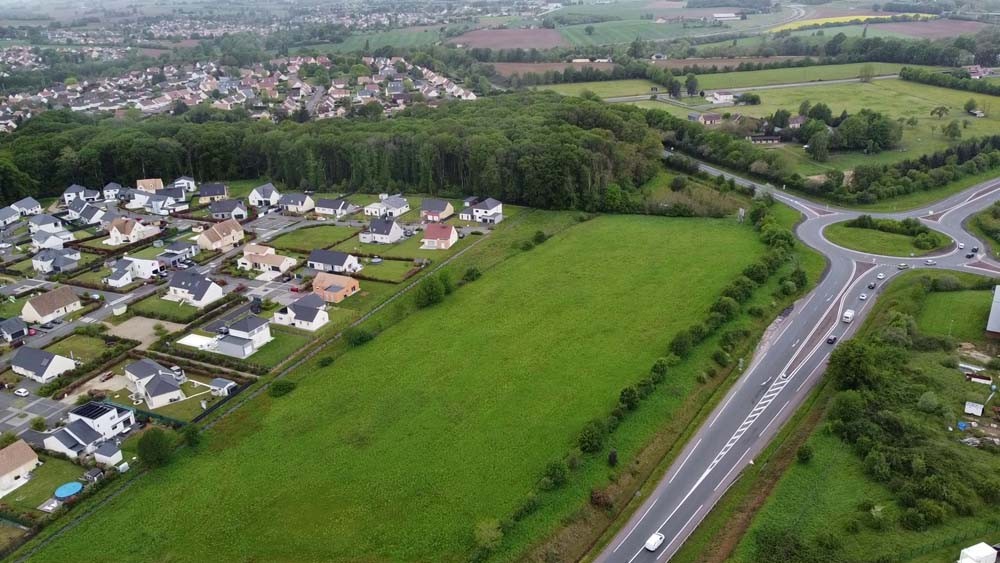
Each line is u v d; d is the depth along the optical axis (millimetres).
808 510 77125
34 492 85625
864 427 88250
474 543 75062
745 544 73438
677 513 80875
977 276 135625
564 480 83250
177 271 154875
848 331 119312
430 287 132250
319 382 107625
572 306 129750
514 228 177625
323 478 86062
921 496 76688
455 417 97312
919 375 99625
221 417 99938
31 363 112062
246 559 74188
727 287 130125
